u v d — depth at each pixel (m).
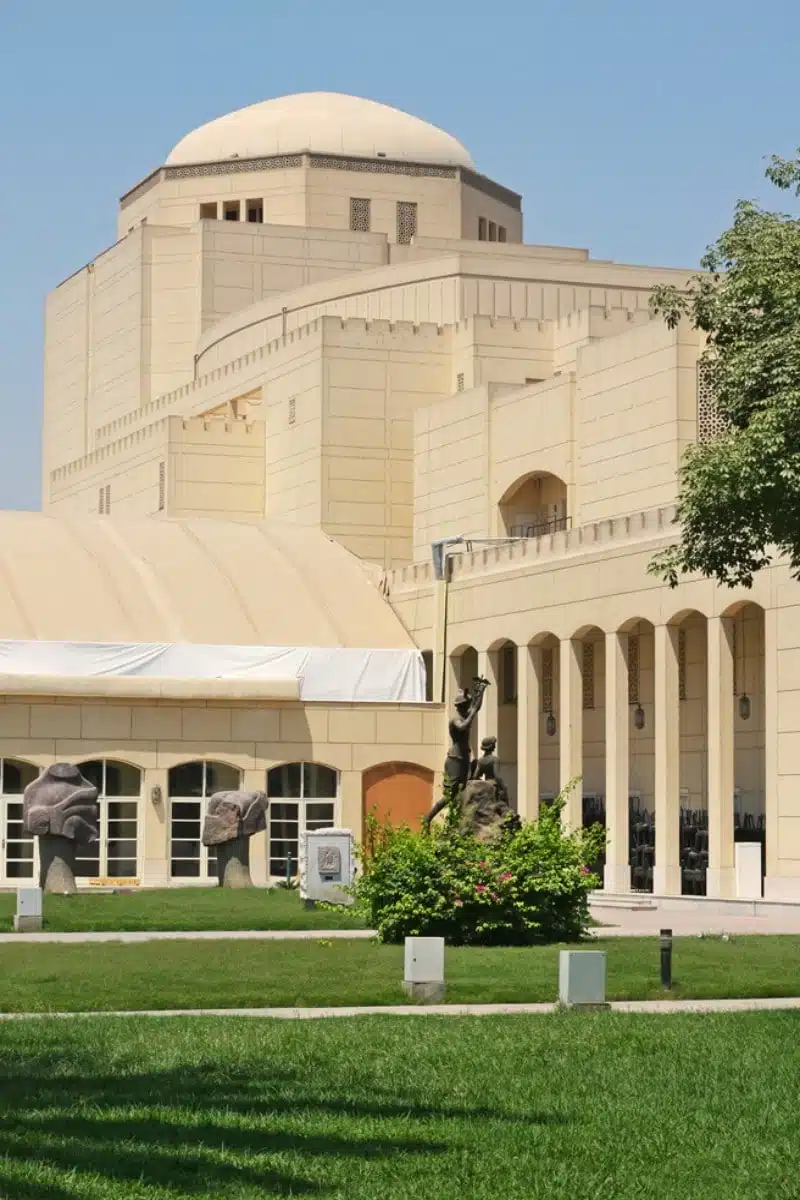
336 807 83.50
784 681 63.91
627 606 72.56
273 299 111.31
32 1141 20.42
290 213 121.56
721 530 35.38
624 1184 18.97
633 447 79.62
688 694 77.62
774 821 64.12
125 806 80.31
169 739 80.75
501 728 90.06
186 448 106.00
